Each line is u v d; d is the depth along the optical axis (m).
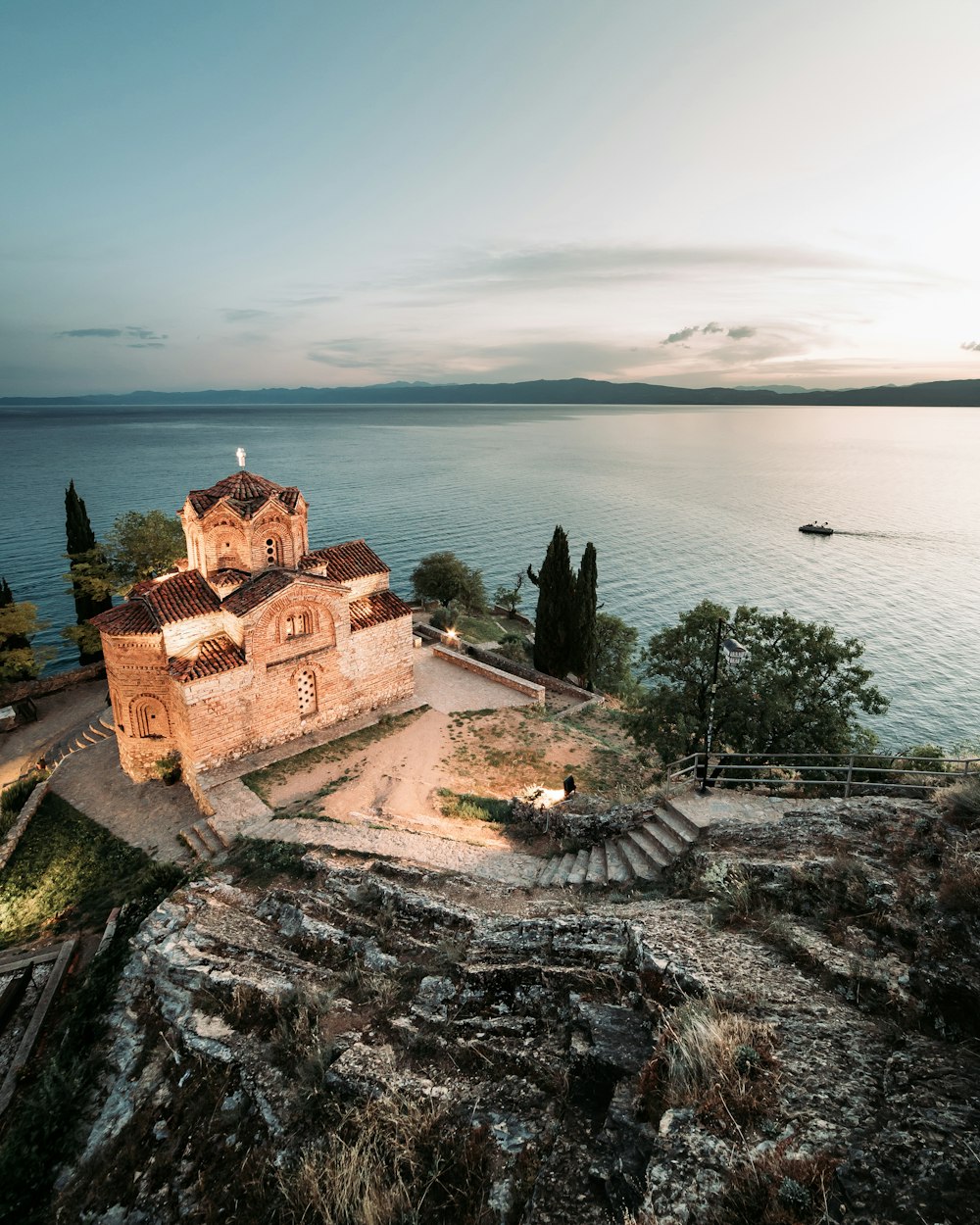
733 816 18.05
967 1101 7.18
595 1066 8.90
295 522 35.53
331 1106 10.03
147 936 16.73
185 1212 9.90
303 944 15.18
